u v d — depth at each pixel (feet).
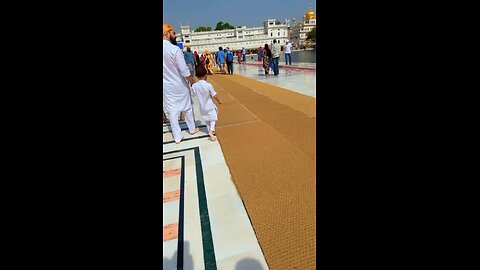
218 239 7.05
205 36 284.82
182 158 12.61
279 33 274.57
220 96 28.55
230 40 261.24
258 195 8.96
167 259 6.48
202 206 8.57
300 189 9.14
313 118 17.34
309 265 6.03
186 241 7.05
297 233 7.05
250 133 15.40
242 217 7.88
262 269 6.04
